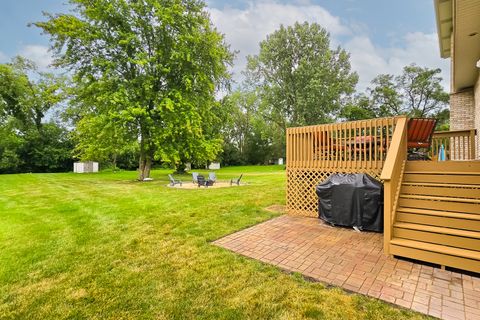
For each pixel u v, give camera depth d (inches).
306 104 973.2
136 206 269.0
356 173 197.8
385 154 189.0
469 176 151.1
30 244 156.7
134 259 134.4
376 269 119.4
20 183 522.0
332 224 191.6
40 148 1118.4
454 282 106.3
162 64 549.6
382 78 1168.2
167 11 497.0
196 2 559.2
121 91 490.9
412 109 1144.8
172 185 487.5
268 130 1237.1
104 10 492.1
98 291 103.9
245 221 205.9
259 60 1092.5
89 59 526.0
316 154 224.5
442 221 133.3
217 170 1208.2
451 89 373.4
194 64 538.0
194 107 543.5
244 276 114.5
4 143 1000.9
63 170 1190.9
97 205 275.7
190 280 111.8
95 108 542.3
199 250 146.3
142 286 107.3
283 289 103.0
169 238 167.3
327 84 1008.2
